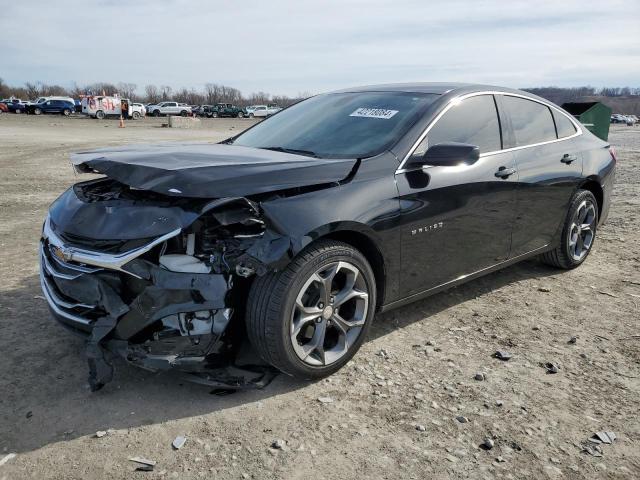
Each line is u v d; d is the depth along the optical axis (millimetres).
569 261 5105
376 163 3371
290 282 2855
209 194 2732
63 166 13211
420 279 3645
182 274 2699
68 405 2895
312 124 4113
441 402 2986
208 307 2707
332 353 3209
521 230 4398
